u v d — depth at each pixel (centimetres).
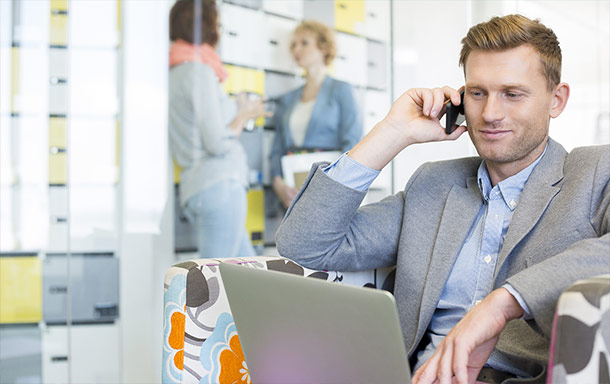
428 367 75
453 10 255
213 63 294
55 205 247
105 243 258
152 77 271
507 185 102
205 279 96
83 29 254
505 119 96
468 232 106
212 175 292
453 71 258
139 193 268
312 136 318
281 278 74
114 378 256
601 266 74
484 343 77
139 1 268
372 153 104
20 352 240
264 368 85
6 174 238
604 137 229
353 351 69
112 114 262
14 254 239
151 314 269
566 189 95
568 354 62
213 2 292
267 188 315
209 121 289
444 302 105
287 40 315
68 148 250
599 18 225
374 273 118
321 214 104
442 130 105
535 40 94
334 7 305
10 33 238
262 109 312
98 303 255
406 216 112
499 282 97
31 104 242
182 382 95
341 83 311
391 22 284
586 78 227
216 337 97
